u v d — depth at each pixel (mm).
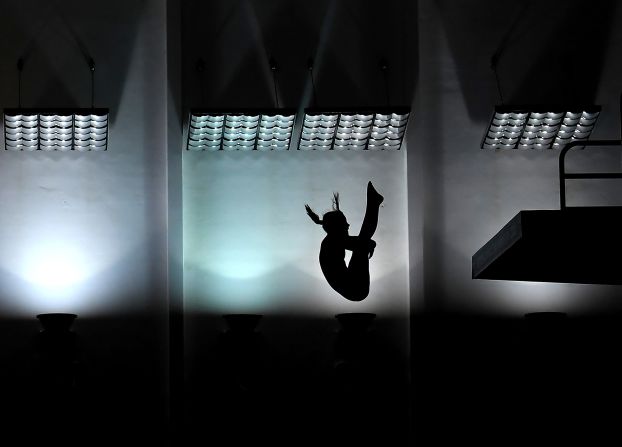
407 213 10844
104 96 10805
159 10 11000
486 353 10383
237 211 10805
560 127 10664
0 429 10078
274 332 10555
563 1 11109
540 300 10523
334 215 9844
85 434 10055
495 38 11023
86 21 10953
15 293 10391
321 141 10727
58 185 10625
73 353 10000
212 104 10984
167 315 10281
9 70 10805
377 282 10695
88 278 10430
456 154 10781
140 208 10578
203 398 10375
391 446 10305
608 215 6938
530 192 10773
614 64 10969
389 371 10508
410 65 10875
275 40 11133
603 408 10297
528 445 10094
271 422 10359
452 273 10508
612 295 10562
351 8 11203
